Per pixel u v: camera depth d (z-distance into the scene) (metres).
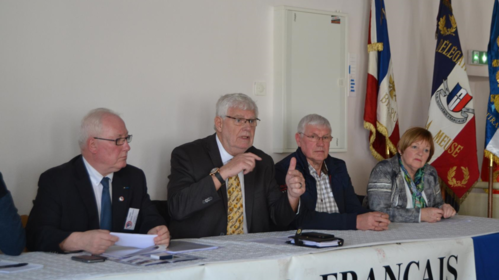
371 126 3.96
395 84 4.32
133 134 3.10
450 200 4.04
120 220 2.36
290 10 3.66
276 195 2.79
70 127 2.88
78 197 2.26
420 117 4.46
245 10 3.53
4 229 1.83
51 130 2.83
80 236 1.92
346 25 3.94
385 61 3.98
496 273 2.47
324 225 2.66
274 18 3.65
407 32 4.37
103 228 2.33
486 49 4.93
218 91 3.41
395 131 4.05
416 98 4.44
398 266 2.09
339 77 3.93
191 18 3.30
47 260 1.77
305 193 3.06
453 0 4.71
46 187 2.22
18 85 2.73
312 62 3.78
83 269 1.60
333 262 1.91
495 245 2.48
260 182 2.77
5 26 2.69
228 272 1.67
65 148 2.88
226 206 2.66
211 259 1.76
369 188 3.17
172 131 3.24
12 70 2.71
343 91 3.95
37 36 2.78
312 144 3.09
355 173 4.08
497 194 4.12
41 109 2.80
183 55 3.27
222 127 2.76
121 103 3.05
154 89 3.17
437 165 3.97
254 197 2.73
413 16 4.40
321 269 1.88
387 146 3.95
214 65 3.39
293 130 3.69
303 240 2.06
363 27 4.12
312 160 3.16
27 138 2.76
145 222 2.44
